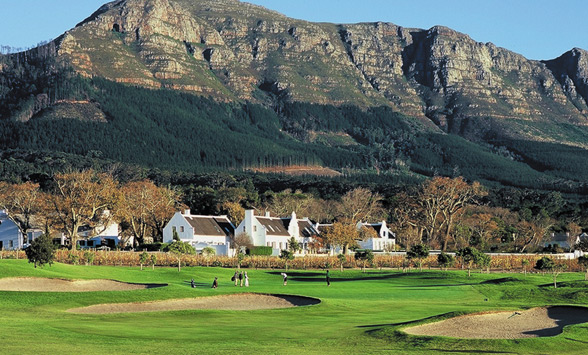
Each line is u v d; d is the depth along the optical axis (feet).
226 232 586.04
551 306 230.27
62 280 292.81
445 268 474.49
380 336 180.34
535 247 654.12
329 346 169.58
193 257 453.99
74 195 518.37
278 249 555.28
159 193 591.37
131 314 213.87
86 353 149.38
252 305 246.27
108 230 621.31
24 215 568.41
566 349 174.60
